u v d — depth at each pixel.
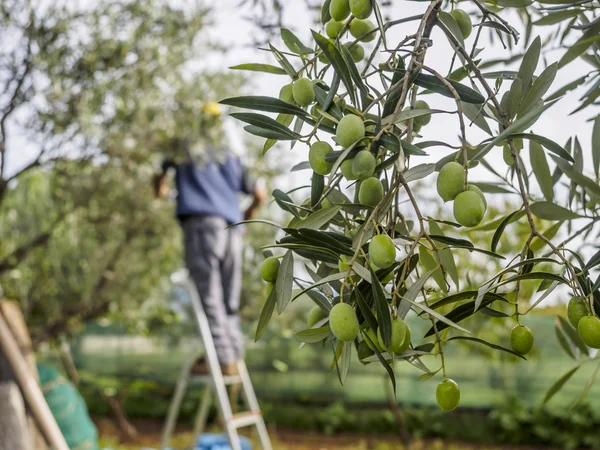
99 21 4.16
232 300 4.47
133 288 6.07
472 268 3.05
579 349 1.32
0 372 2.58
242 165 4.79
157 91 4.42
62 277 6.01
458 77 0.95
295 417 9.33
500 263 2.97
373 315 0.76
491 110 0.91
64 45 4.07
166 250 6.21
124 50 4.19
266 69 0.96
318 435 9.09
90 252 6.11
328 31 0.99
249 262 6.98
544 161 1.23
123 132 4.30
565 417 8.44
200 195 4.39
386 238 0.75
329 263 0.87
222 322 4.30
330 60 0.81
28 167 4.30
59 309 6.02
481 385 9.01
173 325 9.01
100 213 5.46
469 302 0.83
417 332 6.44
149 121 4.36
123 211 5.35
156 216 5.66
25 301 6.02
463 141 0.78
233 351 4.39
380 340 0.76
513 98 0.85
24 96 4.05
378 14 0.84
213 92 4.53
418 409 9.13
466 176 0.77
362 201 0.82
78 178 4.80
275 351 9.74
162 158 4.74
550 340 8.05
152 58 4.32
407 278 0.88
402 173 0.76
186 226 4.42
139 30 4.29
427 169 0.79
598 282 0.78
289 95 0.93
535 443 8.60
